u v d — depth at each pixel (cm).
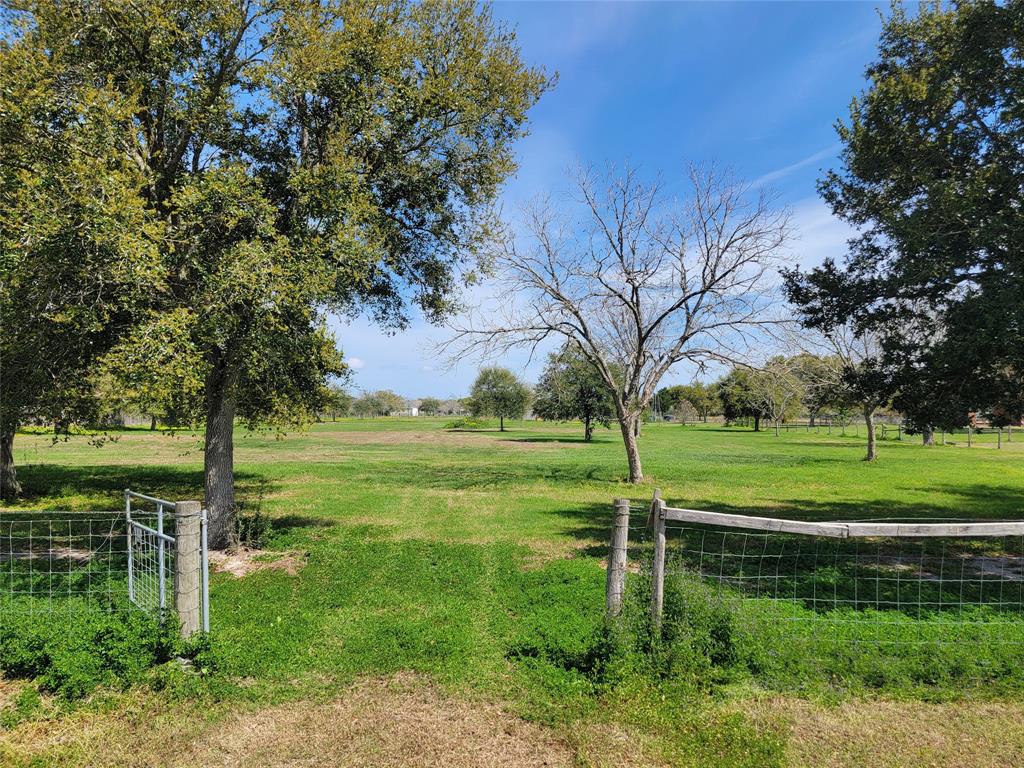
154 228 712
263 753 409
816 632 588
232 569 929
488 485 2097
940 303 1122
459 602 740
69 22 806
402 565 934
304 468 2717
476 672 528
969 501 1667
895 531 502
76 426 1100
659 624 534
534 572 883
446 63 1170
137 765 395
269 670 527
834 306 1316
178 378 761
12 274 673
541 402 5222
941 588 789
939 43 1187
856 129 1239
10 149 706
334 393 1293
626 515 543
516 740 426
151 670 510
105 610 642
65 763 395
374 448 4322
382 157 1136
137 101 894
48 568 911
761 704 468
